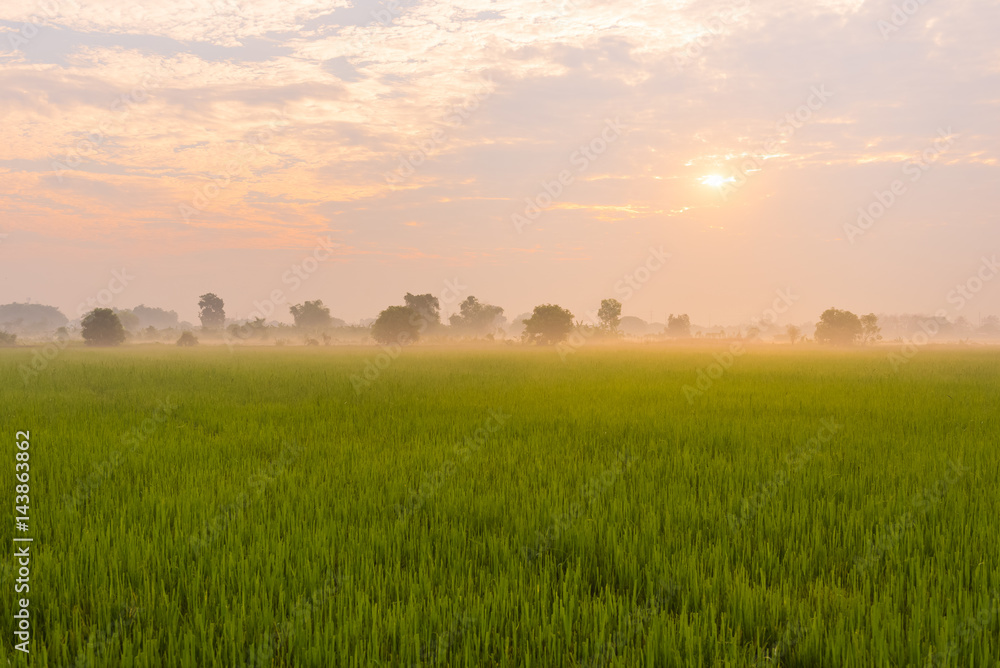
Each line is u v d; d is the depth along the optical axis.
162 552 5.85
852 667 4.01
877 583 5.34
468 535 6.55
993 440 11.51
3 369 31.03
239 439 11.98
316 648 4.05
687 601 4.88
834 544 6.21
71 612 4.73
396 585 5.14
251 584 5.15
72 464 9.59
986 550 5.89
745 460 9.97
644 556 5.80
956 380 25.38
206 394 20.08
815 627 4.32
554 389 21.67
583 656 4.15
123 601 4.77
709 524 6.86
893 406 16.45
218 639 4.28
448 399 18.58
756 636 4.48
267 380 25.03
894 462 9.65
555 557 6.01
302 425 13.66
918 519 6.82
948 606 4.60
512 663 4.10
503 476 9.03
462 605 4.77
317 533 6.23
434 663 4.09
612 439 12.11
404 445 11.49
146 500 7.51
